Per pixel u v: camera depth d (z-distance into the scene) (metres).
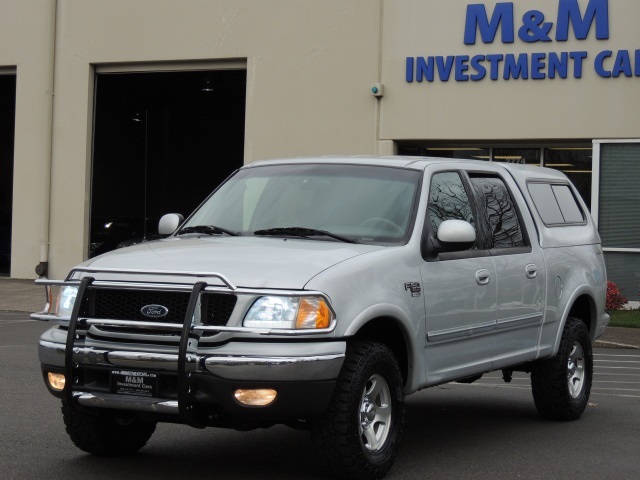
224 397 6.51
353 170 8.38
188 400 6.55
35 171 27.44
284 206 8.23
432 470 7.66
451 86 23.27
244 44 25.27
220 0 25.52
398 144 24.19
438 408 10.61
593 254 10.39
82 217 26.98
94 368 6.84
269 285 6.65
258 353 6.50
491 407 10.69
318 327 6.62
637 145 21.84
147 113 35.94
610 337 17.64
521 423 9.75
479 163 9.13
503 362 8.69
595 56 22.02
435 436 9.05
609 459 8.17
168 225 8.52
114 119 33.84
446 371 7.95
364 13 24.11
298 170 8.56
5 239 30.77
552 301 9.45
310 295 6.64
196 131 36.84
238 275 6.72
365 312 6.92
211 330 6.57
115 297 6.93
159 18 26.11
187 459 7.88
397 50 23.78
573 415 9.86
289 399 6.54
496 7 22.73
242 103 33.84
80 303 6.88
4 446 8.22
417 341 7.52
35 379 11.70
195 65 26.02
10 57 27.61
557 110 22.34
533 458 8.16
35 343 15.54
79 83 26.95
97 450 7.79
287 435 8.88
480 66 22.94
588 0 22.02
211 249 7.33
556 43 22.31
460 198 8.52
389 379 7.24
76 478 7.23
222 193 8.71
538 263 9.23
